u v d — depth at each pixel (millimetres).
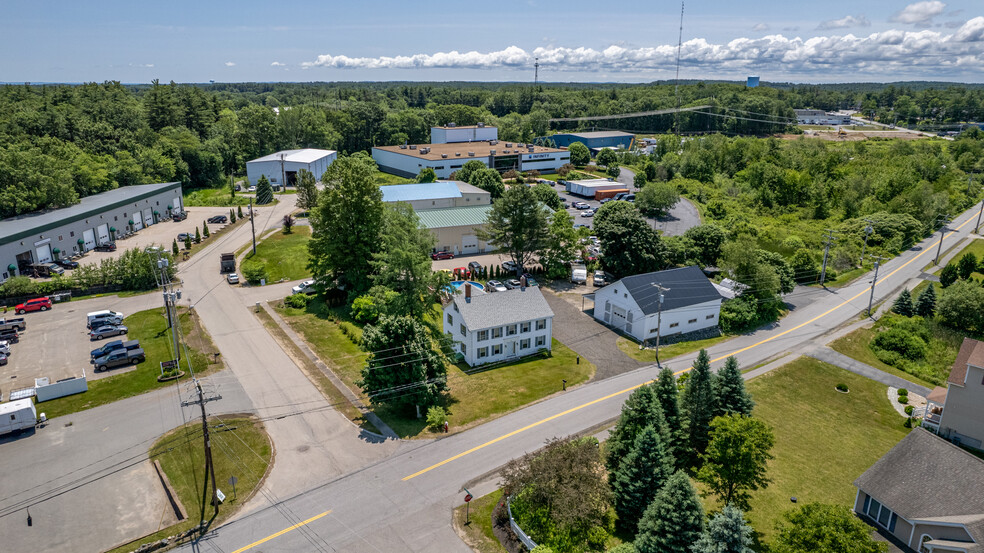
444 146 175125
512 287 80062
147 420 48156
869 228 97375
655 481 37312
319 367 57906
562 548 35031
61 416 48469
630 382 57594
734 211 127188
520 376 58469
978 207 137500
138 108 167750
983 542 31016
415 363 48625
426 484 41625
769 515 40000
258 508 39000
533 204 83562
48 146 112625
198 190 144000
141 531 36750
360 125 199625
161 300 73438
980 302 71750
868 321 75688
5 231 78312
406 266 64562
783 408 54562
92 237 92125
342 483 41625
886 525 37688
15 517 37594
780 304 79625
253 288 78688
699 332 71500
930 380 61125
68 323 66062
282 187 143375
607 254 84312
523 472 37469
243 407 50531
